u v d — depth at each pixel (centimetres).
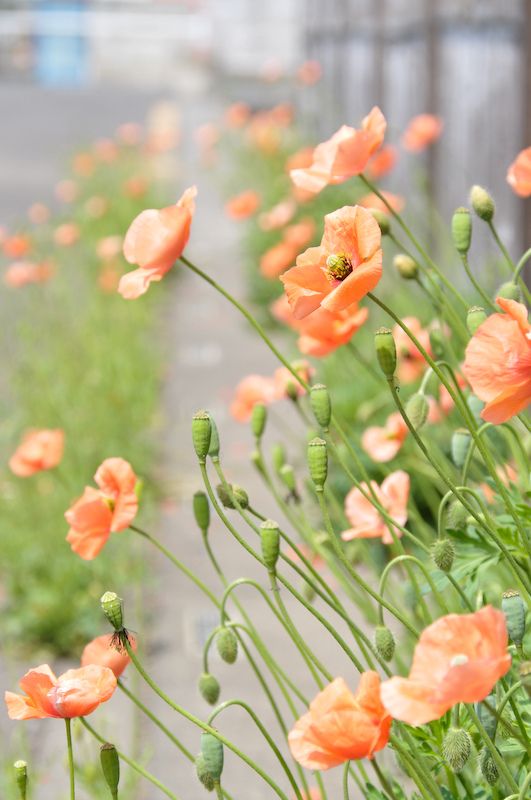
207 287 1460
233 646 329
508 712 310
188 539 747
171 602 670
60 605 653
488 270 729
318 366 857
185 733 537
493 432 444
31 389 905
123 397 937
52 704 280
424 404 340
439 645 223
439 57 976
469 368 255
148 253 331
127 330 1155
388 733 248
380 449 457
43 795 488
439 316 404
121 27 5300
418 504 651
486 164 875
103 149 1797
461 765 268
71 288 1312
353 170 363
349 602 623
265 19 3906
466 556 353
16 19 5300
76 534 345
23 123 3089
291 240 720
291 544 303
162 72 5272
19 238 1007
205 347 1205
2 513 727
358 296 270
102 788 448
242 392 486
